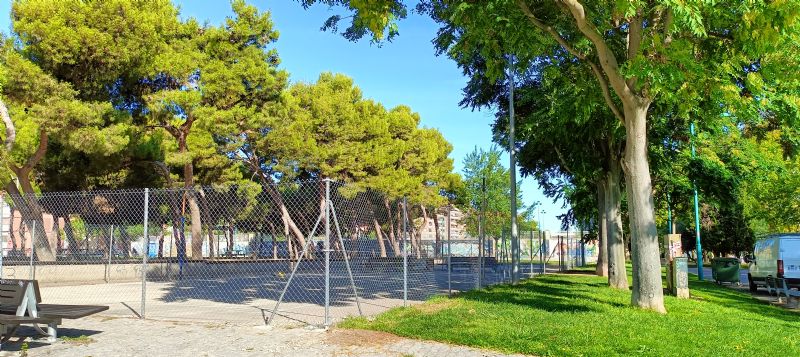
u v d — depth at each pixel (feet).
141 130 87.25
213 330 28.63
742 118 37.88
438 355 23.27
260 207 112.68
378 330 28.14
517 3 34.60
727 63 35.45
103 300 44.04
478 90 64.75
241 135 102.06
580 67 42.96
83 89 74.90
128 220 93.35
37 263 61.77
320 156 118.32
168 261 72.23
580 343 24.58
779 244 57.93
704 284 70.59
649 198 35.53
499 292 45.42
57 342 25.45
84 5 70.44
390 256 86.07
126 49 72.08
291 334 27.48
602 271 75.05
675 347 24.32
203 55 91.45
